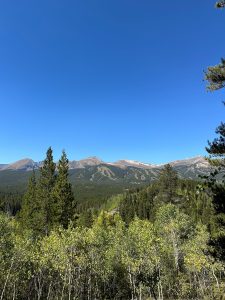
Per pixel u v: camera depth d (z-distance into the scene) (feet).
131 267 174.29
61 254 148.66
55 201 203.62
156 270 178.09
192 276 205.98
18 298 159.94
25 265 147.84
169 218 228.22
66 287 171.01
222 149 41.27
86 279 179.01
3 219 144.77
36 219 207.10
